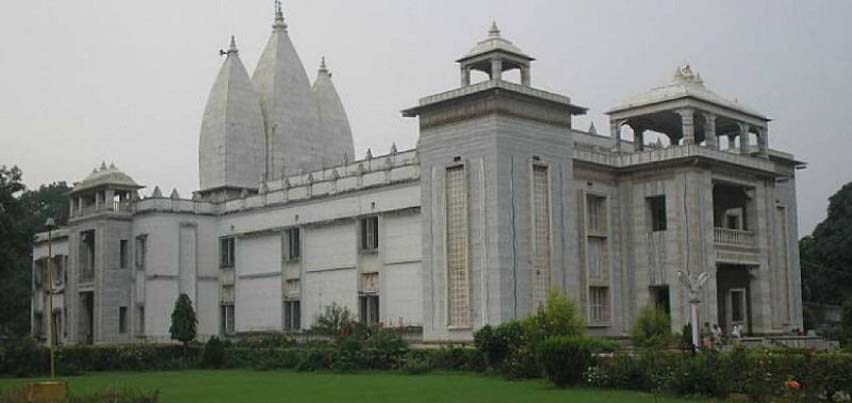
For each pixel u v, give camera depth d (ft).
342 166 213.66
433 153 169.58
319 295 201.46
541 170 167.22
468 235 161.68
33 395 101.96
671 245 177.06
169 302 222.48
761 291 188.55
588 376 111.34
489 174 159.74
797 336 190.70
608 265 182.09
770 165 193.16
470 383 121.29
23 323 319.06
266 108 253.44
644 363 108.27
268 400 105.19
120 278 231.30
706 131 186.19
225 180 238.48
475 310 159.33
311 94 262.26
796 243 215.72
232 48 249.34
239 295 223.51
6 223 182.91
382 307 184.96
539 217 165.17
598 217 182.80
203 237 229.66
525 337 133.69
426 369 144.97
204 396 113.29
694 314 123.13
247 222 223.30
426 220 169.48
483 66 171.83
